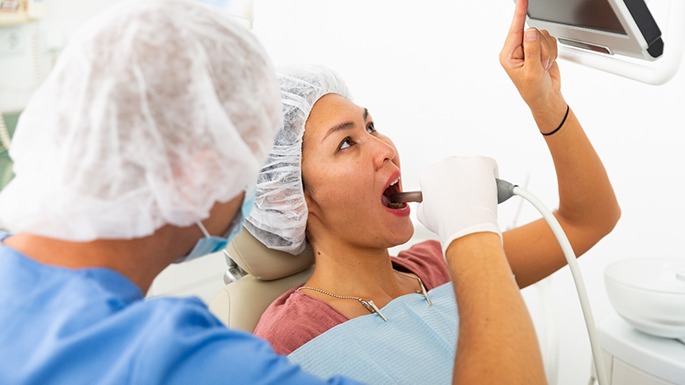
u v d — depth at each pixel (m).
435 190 1.02
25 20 1.61
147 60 0.66
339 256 1.32
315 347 1.17
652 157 1.57
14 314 0.62
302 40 2.22
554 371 1.23
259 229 1.34
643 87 1.54
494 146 1.84
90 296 0.63
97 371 0.59
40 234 0.65
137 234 0.67
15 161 0.69
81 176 0.64
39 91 0.69
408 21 1.93
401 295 1.33
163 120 0.66
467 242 0.91
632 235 1.64
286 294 1.34
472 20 1.79
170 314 0.62
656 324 1.14
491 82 1.80
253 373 0.59
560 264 1.35
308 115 1.27
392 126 2.08
